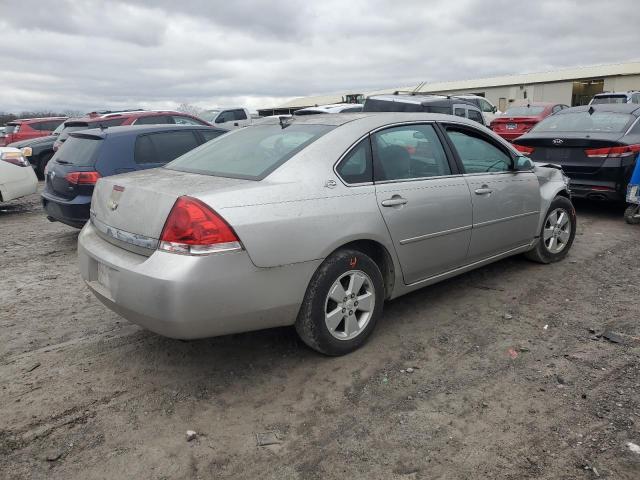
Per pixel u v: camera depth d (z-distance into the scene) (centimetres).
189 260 286
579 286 488
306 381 334
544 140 776
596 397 307
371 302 369
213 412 304
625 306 439
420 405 306
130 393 324
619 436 272
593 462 254
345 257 344
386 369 347
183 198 295
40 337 406
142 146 670
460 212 420
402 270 387
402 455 265
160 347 383
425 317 427
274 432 285
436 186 404
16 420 297
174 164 410
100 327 423
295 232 315
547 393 314
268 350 374
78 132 680
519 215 487
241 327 312
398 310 442
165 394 323
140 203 316
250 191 310
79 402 315
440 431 282
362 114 409
